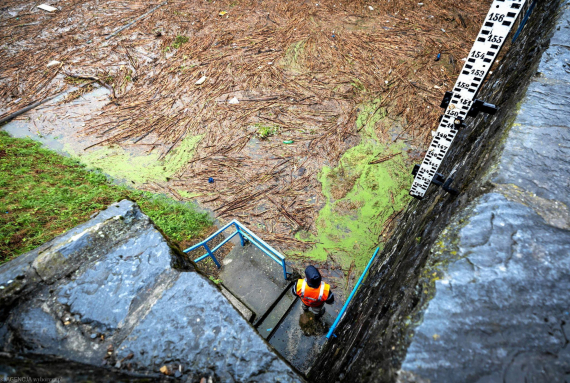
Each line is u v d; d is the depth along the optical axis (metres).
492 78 4.78
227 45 10.80
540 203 1.73
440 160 3.08
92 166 7.28
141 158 7.48
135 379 1.32
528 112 2.24
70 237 1.82
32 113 8.67
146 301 1.61
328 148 7.50
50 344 1.46
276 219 6.16
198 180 6.97
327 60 9.99
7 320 1.52
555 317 1.32
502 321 1.33
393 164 7.07
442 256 1.60
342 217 6.16
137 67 10.05
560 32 2.91
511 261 1.51
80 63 10.25
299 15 11.97
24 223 4.97
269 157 7.37
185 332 1.51
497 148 2.11
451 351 1.27
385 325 1.72
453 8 11.80
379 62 9.79
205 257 4.86
